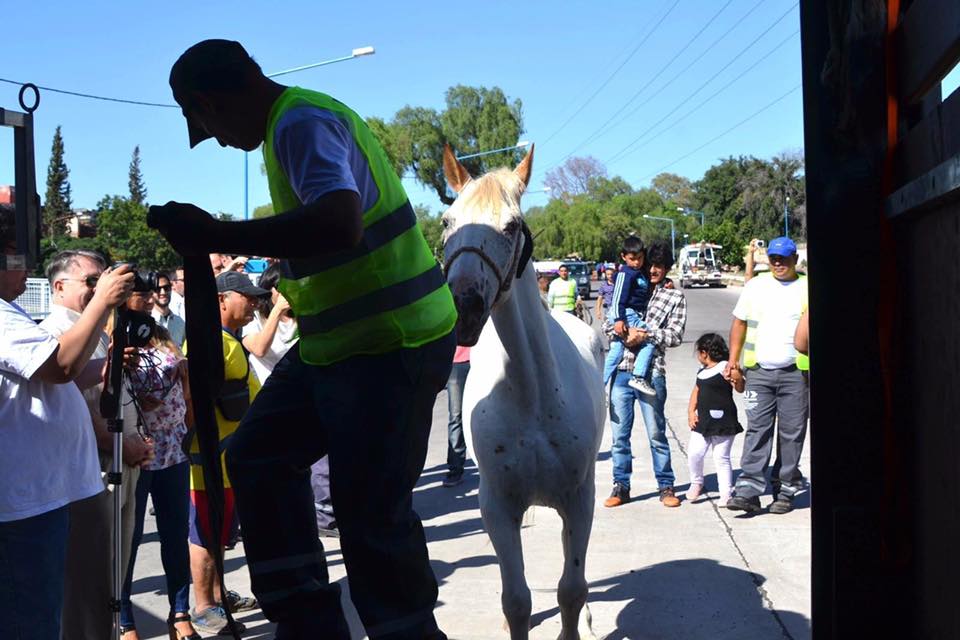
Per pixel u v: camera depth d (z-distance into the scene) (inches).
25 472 105.1
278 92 79.4
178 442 165.9
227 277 180.1
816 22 68.1
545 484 132.6
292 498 82.4
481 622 173.6
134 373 157.9
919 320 64.4
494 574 205.0
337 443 78.2
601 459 335.0
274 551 81.2
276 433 82.5
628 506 262.2
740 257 2938.0
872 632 67.7
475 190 118.7
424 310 81.1
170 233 69.8
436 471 334.6
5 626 104.1
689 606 178.9
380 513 77.9
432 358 81.4
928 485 62.9
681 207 4512.8
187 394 170.6
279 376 85.4
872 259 67.6
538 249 2829.7
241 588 199.8
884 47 67.5
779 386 245.9
